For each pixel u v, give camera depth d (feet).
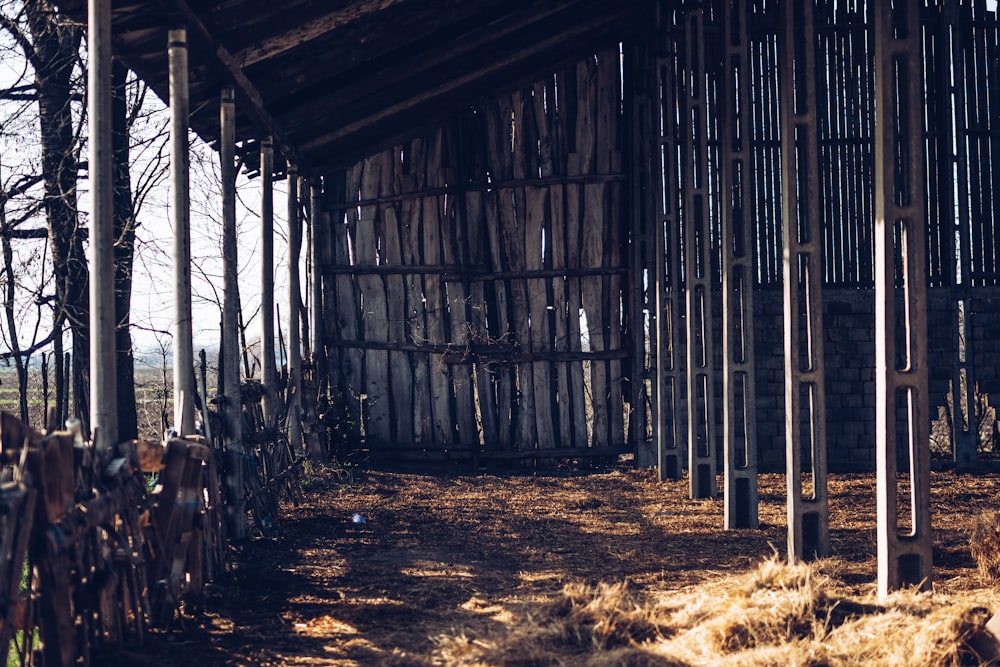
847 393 48.39
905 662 15.48
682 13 47.26
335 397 49.01
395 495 40.11
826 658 15.66
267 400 33.63
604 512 35.70
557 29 41.93
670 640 17.31
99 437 18.12
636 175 48.91
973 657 15.56
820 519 24.59
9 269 38.22
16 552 12.88
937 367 48.06
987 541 22.45
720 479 45.39
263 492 30.83
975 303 47.98
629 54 49.39
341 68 33.04
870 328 48.34
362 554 27.32
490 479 45.39
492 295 49.52
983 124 48.32
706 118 36.45
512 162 49.47
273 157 42.16
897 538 20.25
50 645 14.07
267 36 27.48
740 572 24.35
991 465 47.32
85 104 38.88
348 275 49.65
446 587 23.00
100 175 18.75
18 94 38.52
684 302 48.21
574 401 49.37
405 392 49.34
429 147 49.49
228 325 28.50
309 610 20.57
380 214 49.60
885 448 20.35
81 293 38.29
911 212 20.54
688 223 37.83
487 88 48.19
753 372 31.83
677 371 44.29
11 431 13.87
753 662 15.51
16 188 37.83
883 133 20.53
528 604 20.75
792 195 23.86
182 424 23.36
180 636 18.06
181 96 23.65
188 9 23.68
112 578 15.79
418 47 36.09
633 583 23.34
